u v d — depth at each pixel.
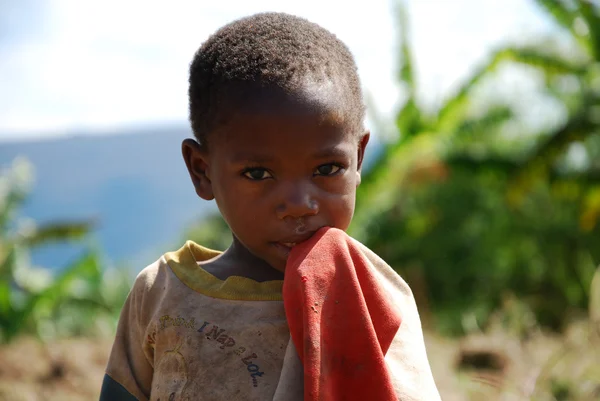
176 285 1.83
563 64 8.91
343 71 1.67
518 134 9.91
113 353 1.95
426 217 11.42
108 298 10.66
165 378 1.75
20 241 9.68
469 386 5.05
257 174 1.60
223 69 1.65
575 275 10.26
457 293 10.89
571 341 5.48
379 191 10.13
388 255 11.44
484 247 10.95
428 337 9.02
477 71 9.16
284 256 1.65
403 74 9.39
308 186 1.59
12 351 7.88
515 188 8.77
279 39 1.65
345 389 1.53
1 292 8.98
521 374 5.68
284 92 1.57
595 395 4.90
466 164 8.92
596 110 8.18
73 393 6.25
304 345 1.51
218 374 1.70
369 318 1.55
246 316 1.73
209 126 1.69
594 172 8.86
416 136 9.50
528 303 9.93
